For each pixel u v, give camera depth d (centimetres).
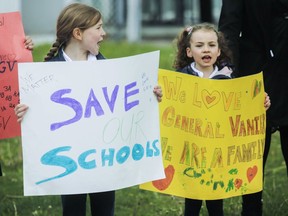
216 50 554
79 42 519
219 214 563
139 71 505
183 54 570
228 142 542
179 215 670
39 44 1552
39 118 491
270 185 738
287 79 590
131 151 507
